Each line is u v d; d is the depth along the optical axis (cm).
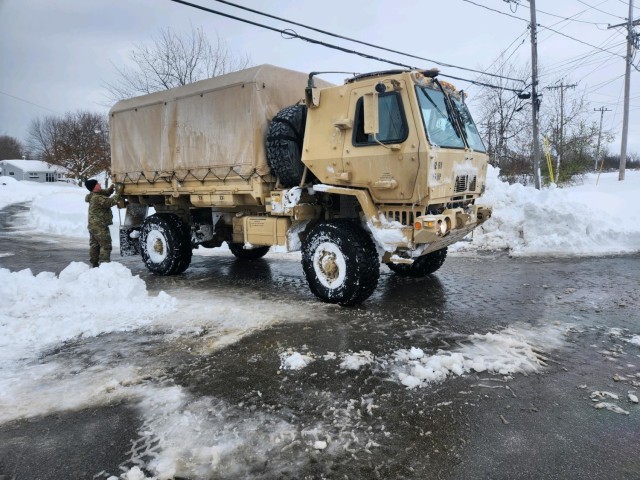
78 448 302
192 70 2230
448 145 571
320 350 459
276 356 447
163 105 795
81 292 612
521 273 784
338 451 292
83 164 4728
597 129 2867
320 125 613
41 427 328
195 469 277
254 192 684
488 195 1129
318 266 628
